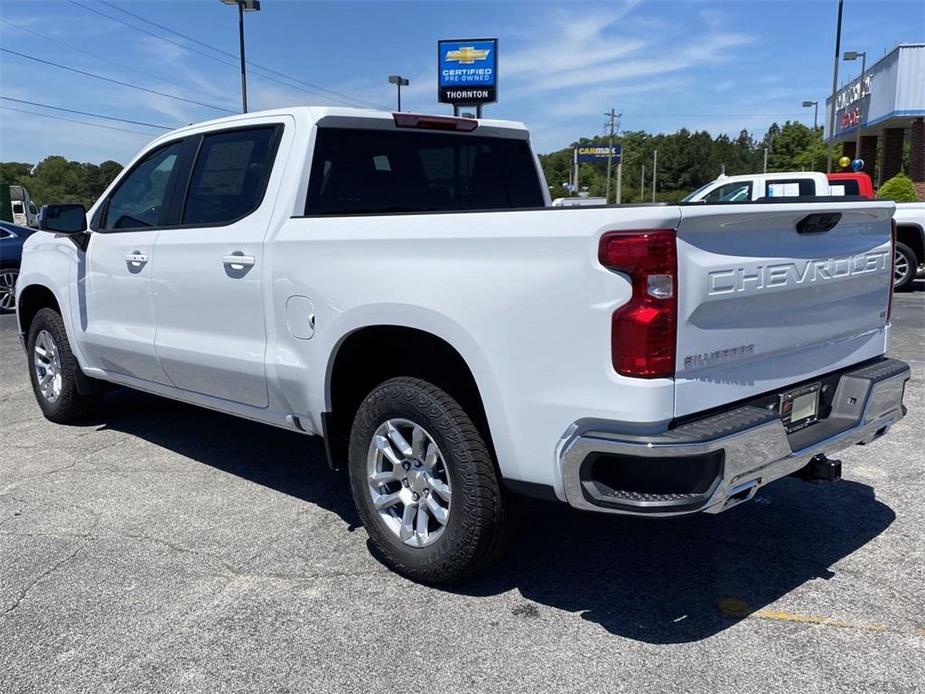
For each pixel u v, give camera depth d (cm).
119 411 638
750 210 284
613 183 11838
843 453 507
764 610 323
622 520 416
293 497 452
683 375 274
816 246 325
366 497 361
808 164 8075
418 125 445
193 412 634
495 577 355
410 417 337
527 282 290
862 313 364
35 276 579
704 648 297
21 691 278
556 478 293
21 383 748
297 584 351
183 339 446
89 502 447
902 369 368
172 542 394
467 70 2378
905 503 427
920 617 315
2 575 361
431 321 319
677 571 358
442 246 316
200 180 447
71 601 338
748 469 283
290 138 404
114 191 519
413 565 344
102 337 512
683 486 271
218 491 462
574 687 275
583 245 275
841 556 369
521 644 302
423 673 285
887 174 3055
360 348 370
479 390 310
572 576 355
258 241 393
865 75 2964
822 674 279
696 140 11962
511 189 510
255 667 290
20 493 462
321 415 378
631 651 296
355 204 416
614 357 271
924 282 1438
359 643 304
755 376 305
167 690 278
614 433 274
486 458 322
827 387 352
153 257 459
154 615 326
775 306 308
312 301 367
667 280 264
